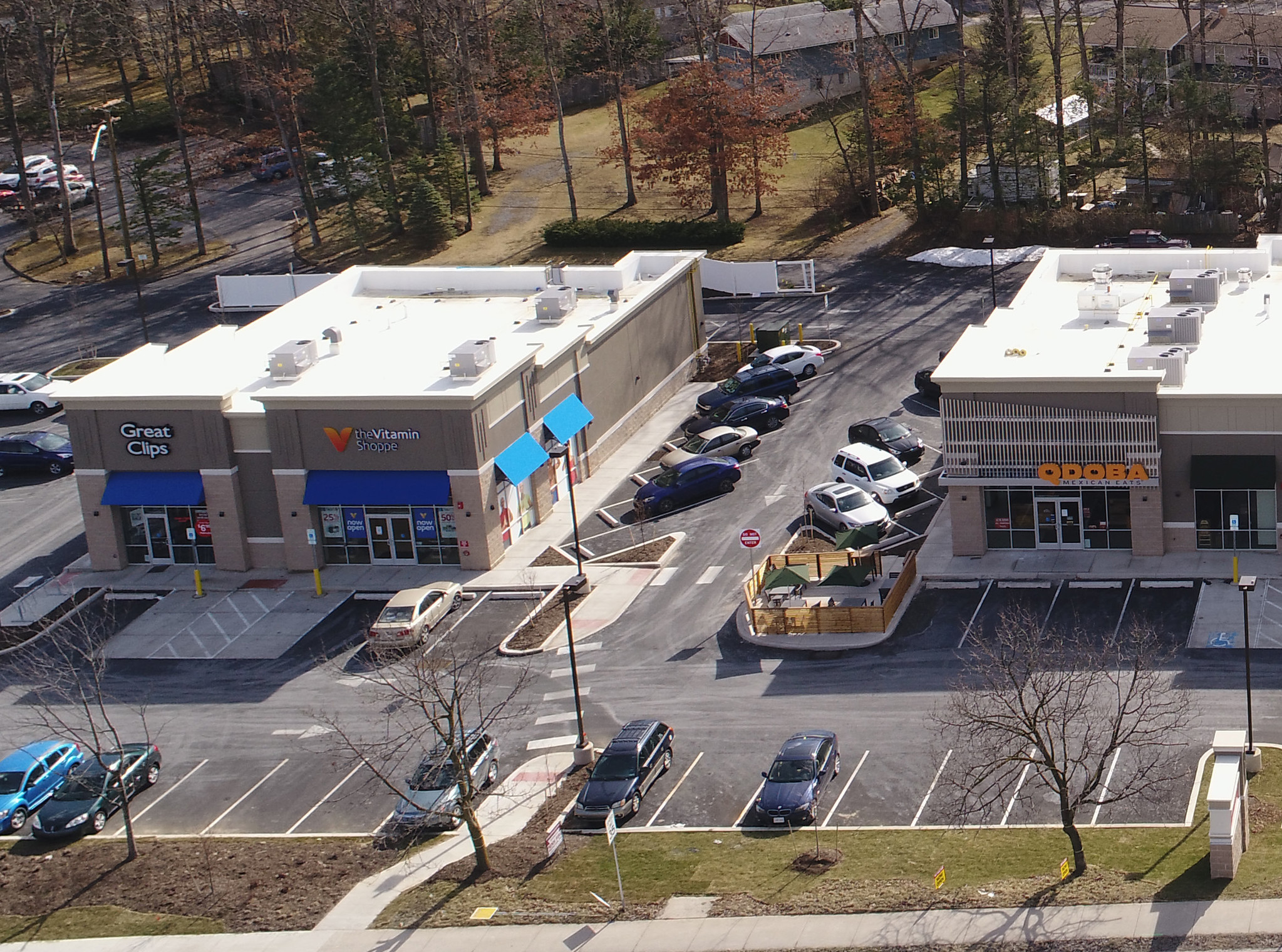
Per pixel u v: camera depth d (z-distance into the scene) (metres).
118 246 103.56
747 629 50.78
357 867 40.72
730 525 59.12
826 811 40.38
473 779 42.31
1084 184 94.62
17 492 70.31
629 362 70.38
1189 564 51.22
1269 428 50.12
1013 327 59.38
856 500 56.97
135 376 62.38
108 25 119.44
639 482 64.94
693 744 44.75
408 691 47.97
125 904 40.16
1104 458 51.50
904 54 115.75
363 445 57.47
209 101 124.00
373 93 106.12
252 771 46.47
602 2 119.62
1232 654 45.34
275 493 59.03
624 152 100.44
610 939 35.34
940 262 86.12
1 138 122.19
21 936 39.28
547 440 62.75
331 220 105.25
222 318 90.81
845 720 44.78
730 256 91.81
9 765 46.31
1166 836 36.75
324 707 49.38
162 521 60.72
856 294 83.62
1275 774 39.06
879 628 49.28
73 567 61.78
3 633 56.81
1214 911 32.69
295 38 117.62
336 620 55.25
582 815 41.22
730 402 69.19
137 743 47.78
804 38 111.69
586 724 46.66
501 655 51.25
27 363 85.75
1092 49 112.88
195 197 106.06
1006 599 50.56
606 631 52.16
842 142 106.12
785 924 34.84
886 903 35.06
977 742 41.97
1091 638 47.22
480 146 106.69
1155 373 50.72
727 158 93.19
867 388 70.81
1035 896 34.34
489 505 57.62
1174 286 60.38
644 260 76.94
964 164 91.50
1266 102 94.56
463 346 58.59
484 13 111.38
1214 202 87.56
